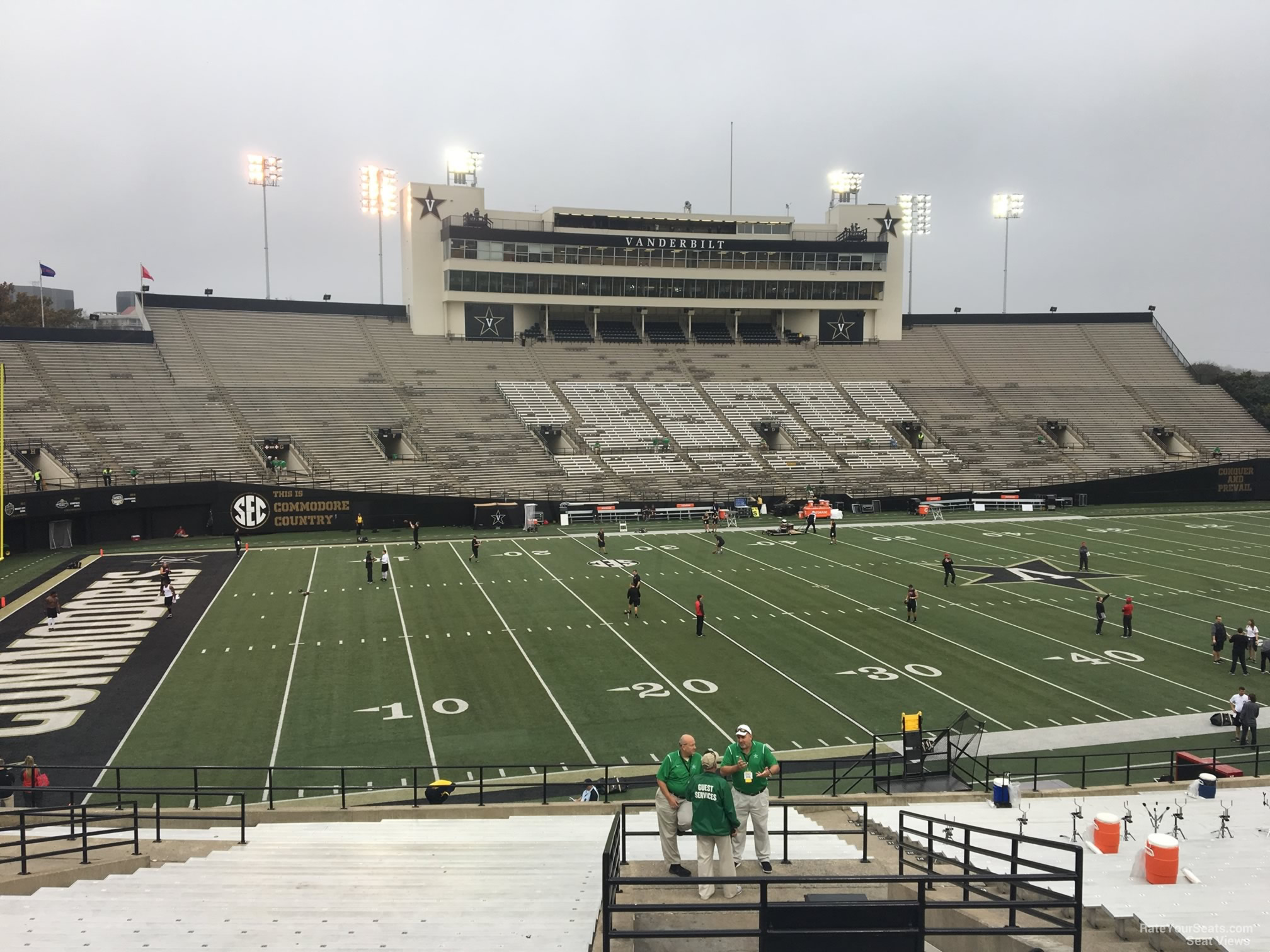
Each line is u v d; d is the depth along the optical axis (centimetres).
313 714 2142
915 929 550
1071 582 3600
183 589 3456
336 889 859
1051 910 783
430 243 6606
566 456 5841
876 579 3653
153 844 1153
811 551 4306
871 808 1380
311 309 6444
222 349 5878
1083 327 7950
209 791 1174
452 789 1664
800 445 6284
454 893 841
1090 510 5856
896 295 7562
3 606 3194
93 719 2105
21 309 7281
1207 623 2964
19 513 4116
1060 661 2567
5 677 2414
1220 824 1226
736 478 5856
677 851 896
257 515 4781
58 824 1075
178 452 4966
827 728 2070
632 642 2745
